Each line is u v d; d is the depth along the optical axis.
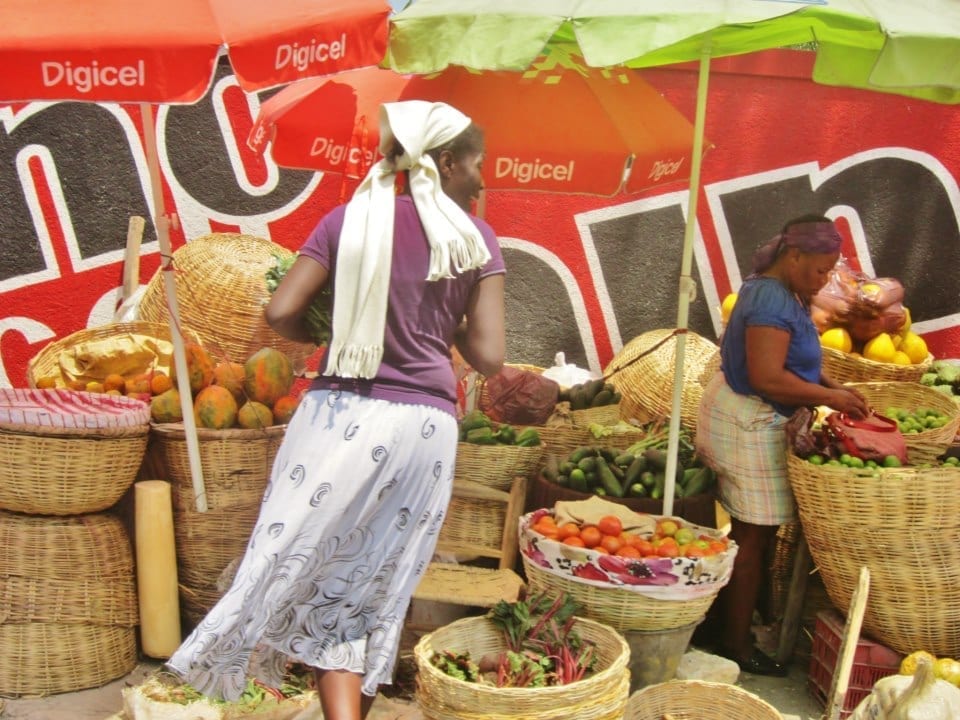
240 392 4.45
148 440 4.37
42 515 4.09
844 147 5.95
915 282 6.05
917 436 4.38
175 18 3.08
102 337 4.91
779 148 5.94
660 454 4.49
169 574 4.24
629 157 4.46
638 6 3.28
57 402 4.20
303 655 2.97
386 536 2.99
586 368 6.07
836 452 4.14
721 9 3.22
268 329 5.01
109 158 5.61
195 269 5.05
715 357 5.47
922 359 5.45
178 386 4.20
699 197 5.96
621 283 6.02
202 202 5.72
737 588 4.42
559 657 3.51
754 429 4.29
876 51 4.02
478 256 2.98
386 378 2.94
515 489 4.47
